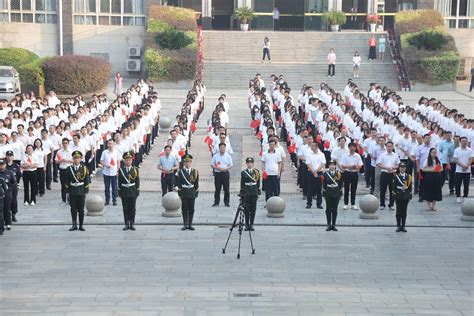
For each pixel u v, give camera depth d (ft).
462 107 159.02
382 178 85.66
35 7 203.72
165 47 189.16
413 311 56.95
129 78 203.10
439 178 84.84
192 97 132.05
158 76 184.55
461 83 199.62
